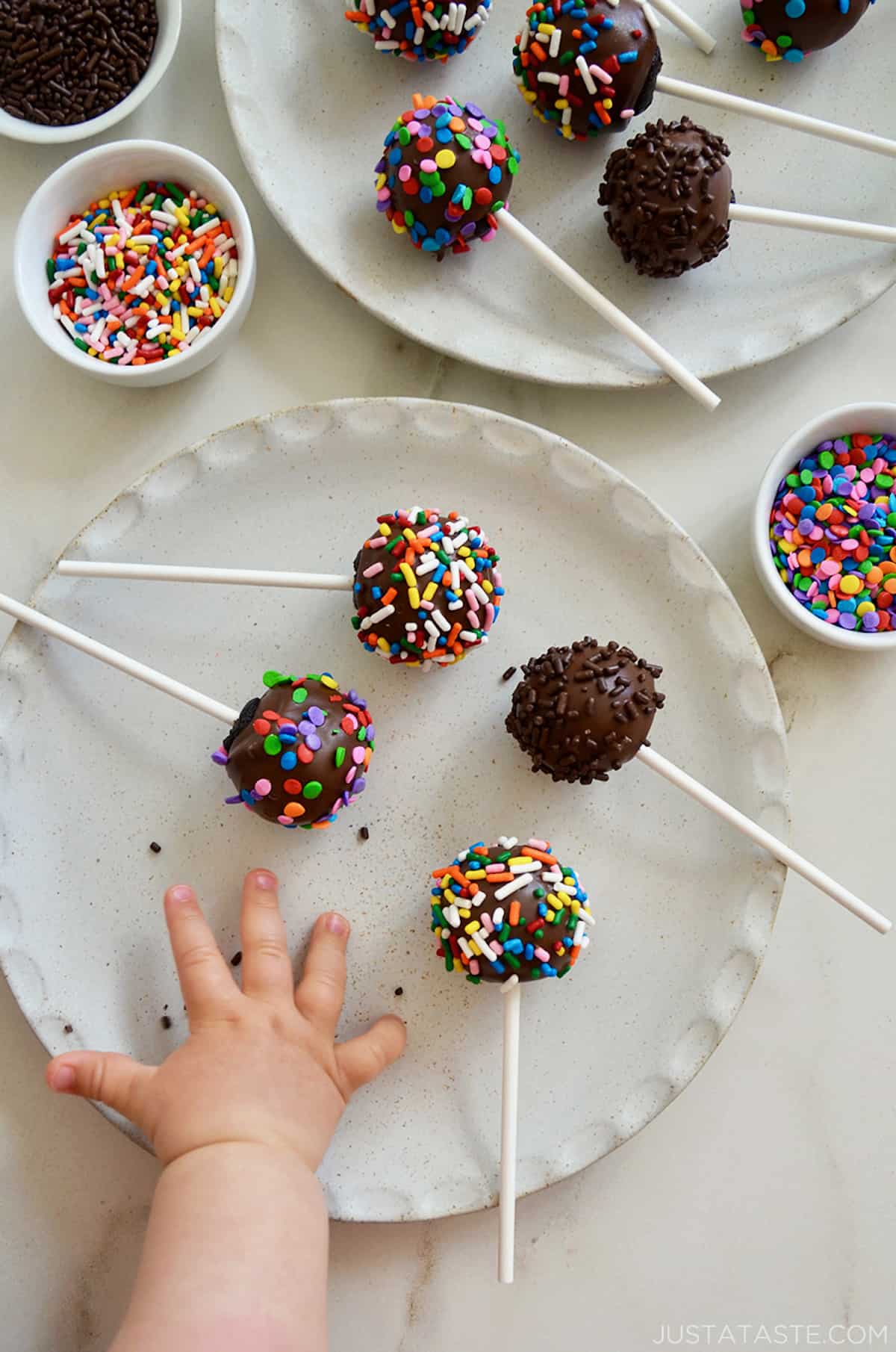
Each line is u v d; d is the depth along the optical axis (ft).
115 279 1.58
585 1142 1.55
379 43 1.58
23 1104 1.60
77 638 1.51
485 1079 1.58
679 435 1.65
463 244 1.57
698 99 1.57
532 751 1.51
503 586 1.59
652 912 1.59
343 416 1.57
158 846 1.59
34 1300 1.58
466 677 1.61
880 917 1.53
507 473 1.60
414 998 1.58
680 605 1.60
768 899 1.56
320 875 1.59
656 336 1.61
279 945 1.52
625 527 1.59
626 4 1.53
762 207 1.63
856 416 1.56
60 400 1.64
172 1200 1.38
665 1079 1.56
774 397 1.66
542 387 1.65
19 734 1.57
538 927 1.47
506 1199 1.50
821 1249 1.61
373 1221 1.53
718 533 1.65
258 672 1.60
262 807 1.49
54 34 1.57
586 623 1.61
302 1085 1.45
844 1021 1.62
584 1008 1.58
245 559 1.61
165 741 1.59
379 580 1.49
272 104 1.62
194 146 1.66
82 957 1.57
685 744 1.60
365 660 1.60
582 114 1.56
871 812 1.63
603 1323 1.60
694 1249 1.61
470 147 1.51
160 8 1.60
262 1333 1.32
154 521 1.58
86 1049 1.55
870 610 1.57
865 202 1.63
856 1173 1.61
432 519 1.52
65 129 1.58
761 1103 1.62
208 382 1.65
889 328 1.66
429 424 1.58
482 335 1.60
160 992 1.58
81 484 1.64
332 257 1.61
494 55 1.65
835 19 1.57
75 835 1.58
